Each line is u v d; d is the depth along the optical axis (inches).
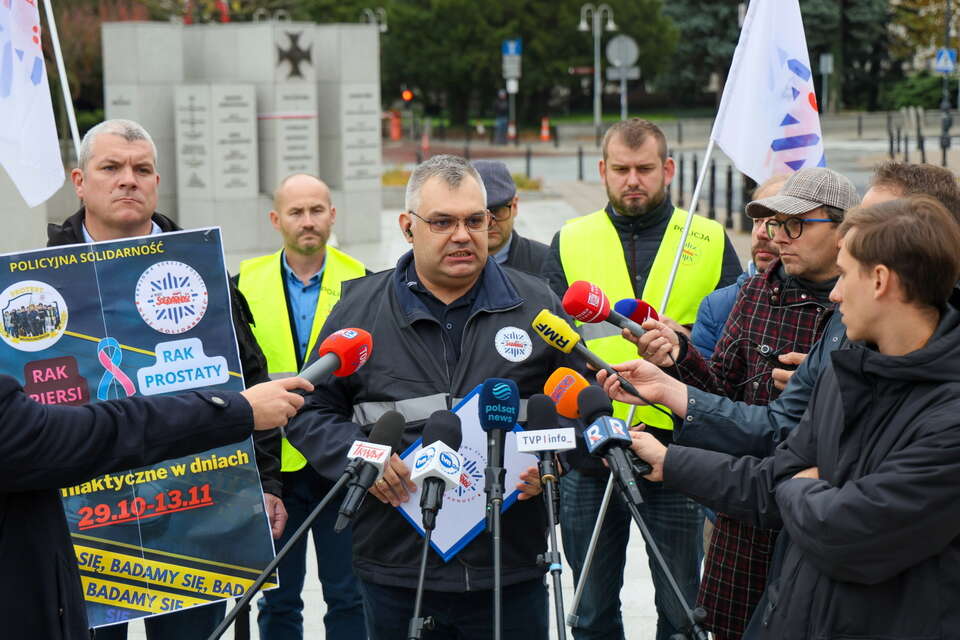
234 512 154.5
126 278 151.3
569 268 206.1
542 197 951.6
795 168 184.1
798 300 155.9
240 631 155.9
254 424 130.1
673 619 181.6
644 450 132.8
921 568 108.9
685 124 1806.1
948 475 104.7
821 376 123.5
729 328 163.2
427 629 145.9
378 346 147.8
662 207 203.9
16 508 120.5
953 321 110.3
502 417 131.6
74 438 119.3
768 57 183.5
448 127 2176.4
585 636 188.5
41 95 173.8
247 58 662.5
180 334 153.6
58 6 1033.5
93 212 165.6
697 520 181.5
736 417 142.7
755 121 183.8
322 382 146.5
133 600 150.7
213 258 155.4
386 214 848.3
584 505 184.4
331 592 193.2
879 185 136.6
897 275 109.1
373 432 131.7
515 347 145.7
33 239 393.4
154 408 125.1
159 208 669.9
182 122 652.7
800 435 124.9
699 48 2031.3
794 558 118.3
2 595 118.8
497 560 122.6
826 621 112.6
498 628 120.6
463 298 148.3
